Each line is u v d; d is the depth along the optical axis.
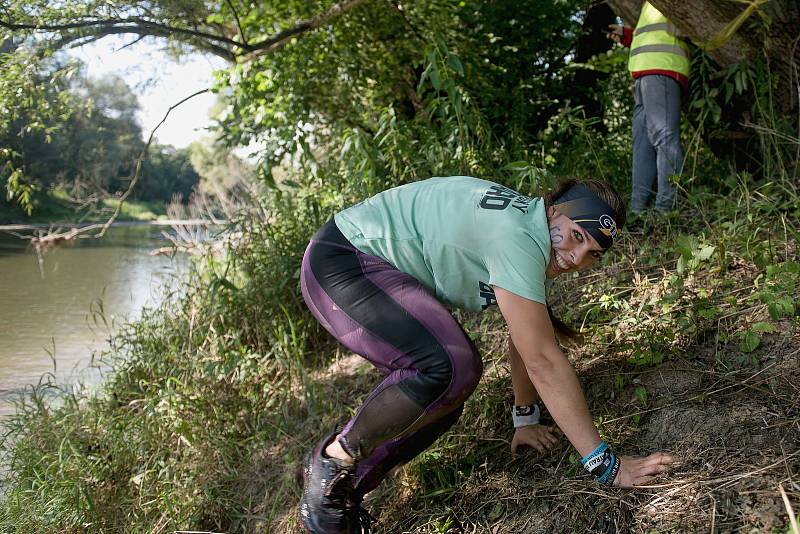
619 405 2.59
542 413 2.76
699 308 2.73
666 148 3.88
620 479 2.17
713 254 3.08
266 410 3.74
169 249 5.62
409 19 6.83
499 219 2.13
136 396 4.26
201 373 3.89
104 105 6.92
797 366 2.38
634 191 4.09
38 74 5.73
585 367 2.84
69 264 14.07
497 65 7.29
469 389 2.22
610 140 5.54
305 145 5.50
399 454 2.38
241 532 3.10
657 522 2.06
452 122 4.70
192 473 3.38
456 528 2.46
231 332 4.28
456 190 2.26
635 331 2.77
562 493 2.33
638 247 3.49
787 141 3.79
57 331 7.21
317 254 2.38
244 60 6.27
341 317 2.29
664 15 3.84
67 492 3.38
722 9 3.75
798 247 2.99
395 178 4.56
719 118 4.19
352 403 3.54
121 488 3.53
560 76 7.47
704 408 2.37
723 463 2.12
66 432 3.80
